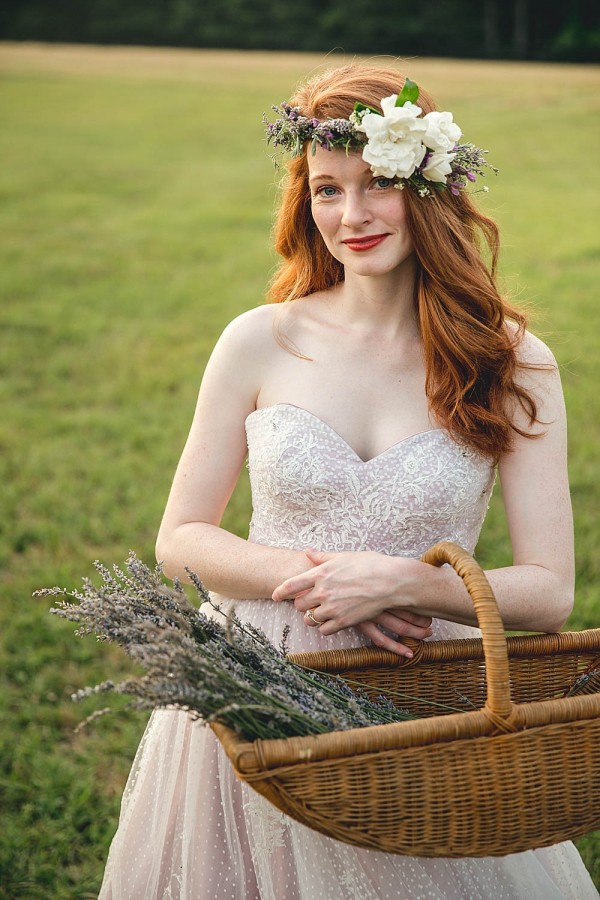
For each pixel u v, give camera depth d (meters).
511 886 1.79
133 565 1.66
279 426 1.89
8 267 9.80
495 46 42.78
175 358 7.09
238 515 4.59
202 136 18.56
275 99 23.98
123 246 10.70
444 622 1.99
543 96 23.33
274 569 1.83
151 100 23.75
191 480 1.98
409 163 1.73
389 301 1.95
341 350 1.95
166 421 5.89
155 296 8.80
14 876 2.58
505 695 1.42
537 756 1.45
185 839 1.78
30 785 2.91
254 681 1.56
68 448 5.52
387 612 1.79
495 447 1.86
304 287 2.08
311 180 1.83
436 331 1.86
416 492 1.83
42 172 14.88
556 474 1.89
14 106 22.06
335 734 1.37
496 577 1.80
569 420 5.46
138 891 1.84
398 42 43.12
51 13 44.94
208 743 1.81
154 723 1.96
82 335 7.64
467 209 1.94
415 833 1.42
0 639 3.62
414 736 1.39
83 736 3.16
